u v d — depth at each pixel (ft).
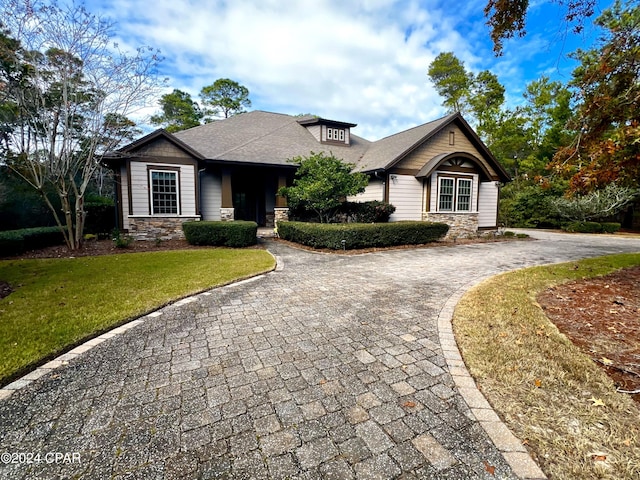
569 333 11.48
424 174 41.98
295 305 15.12
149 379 8.73
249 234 33.86
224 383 8.53
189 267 22.90
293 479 5.49
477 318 12.98
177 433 6.64
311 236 33.06
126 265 23.63
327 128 53.93
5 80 26.30
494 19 17.42
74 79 28.45
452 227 45.50
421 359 9.79
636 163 15.53
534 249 35.24
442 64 97.14
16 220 43.45
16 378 8.73
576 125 18.51
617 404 7.32
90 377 8.83
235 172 47.98
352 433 6.62
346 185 35.42
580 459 5.81
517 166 92.12
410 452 6.09
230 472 5.65
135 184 35.32
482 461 5.84
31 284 18.12
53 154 28.53
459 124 47.03
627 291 16.89
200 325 12.65
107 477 5.53
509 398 7.70
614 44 16.25
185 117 87.15
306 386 8.37
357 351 10.37
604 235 56.24
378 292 17.34
